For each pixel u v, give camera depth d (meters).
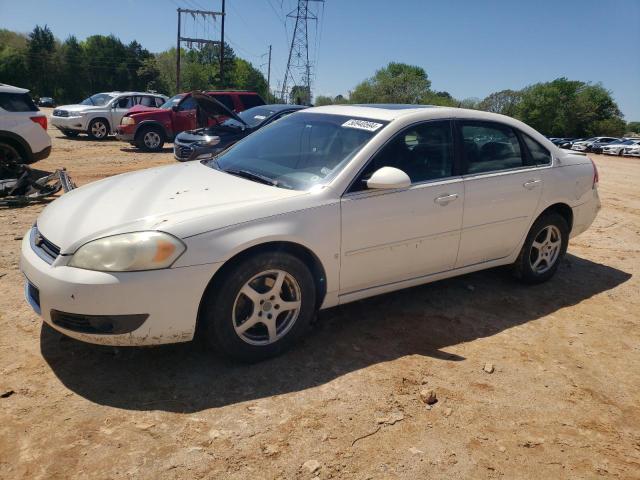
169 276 2.79
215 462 2.40
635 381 3.36
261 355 3.21
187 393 2.91
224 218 2.97
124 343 2.83
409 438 2.66
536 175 4.46
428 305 4.30
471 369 3.36
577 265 5.64
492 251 4.33
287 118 4.52
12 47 87.06
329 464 2.43
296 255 3.31
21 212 6.64
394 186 3.34
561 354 3.65
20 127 8.70
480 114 4.27
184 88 76.75
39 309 2.95
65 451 2.41
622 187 13.62
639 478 2.50
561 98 71.75
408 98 64.75
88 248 2.79
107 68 93.69
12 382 2.91
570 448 2.68
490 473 2.46
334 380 3.12
